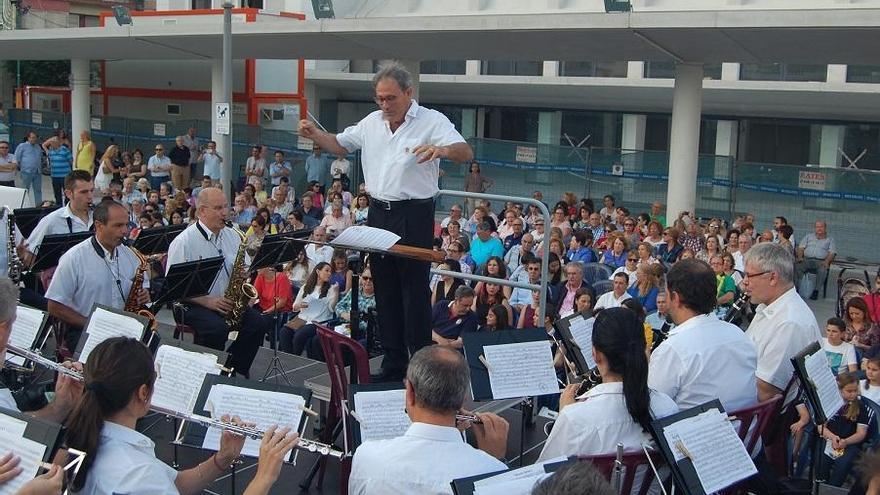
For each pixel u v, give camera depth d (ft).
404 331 17.78
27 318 15.84
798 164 65.62
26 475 8.86
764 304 15.92
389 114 16.37
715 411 11.58
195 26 57.67
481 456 10.74
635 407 11.80
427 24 48.11
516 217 42.47
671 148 49.73
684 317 13.84
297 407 12.21
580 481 7.36
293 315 31.83
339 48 57.26
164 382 13.10
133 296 20.75
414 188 16.74
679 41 43.04
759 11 38.50
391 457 10.52
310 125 17.22
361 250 15.53
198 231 21.63
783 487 14.07
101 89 91.35
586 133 74.38
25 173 66.44
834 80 60.18
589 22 42.60
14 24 120.26
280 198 53.16
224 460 11.69
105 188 60.75
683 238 40.04
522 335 14.06
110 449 9.87
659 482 12.63
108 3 127.95
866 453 12.92
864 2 50.96
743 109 65.51
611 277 33.88
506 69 74.69
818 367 13.76
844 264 48.42
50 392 17.25
